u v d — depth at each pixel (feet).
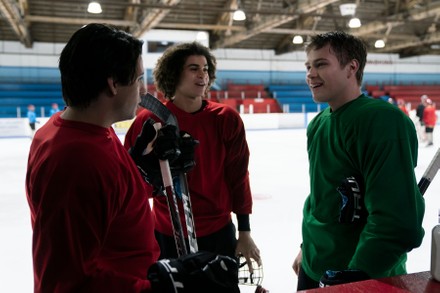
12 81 60.23
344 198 4.00
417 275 2.78
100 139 2.76
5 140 42.47
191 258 2.69
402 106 42.68
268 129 52.80
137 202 3.00
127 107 2.93
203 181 5.78
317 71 4.34
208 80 6.17
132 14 47.52
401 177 3.59
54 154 2.52
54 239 2.39
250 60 70.59
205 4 48.80
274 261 9.85
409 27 62.44
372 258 3.52
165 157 3.73
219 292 2.61
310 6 39.06
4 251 10.79
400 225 3.49
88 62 2.69
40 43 60.80
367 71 76.74
